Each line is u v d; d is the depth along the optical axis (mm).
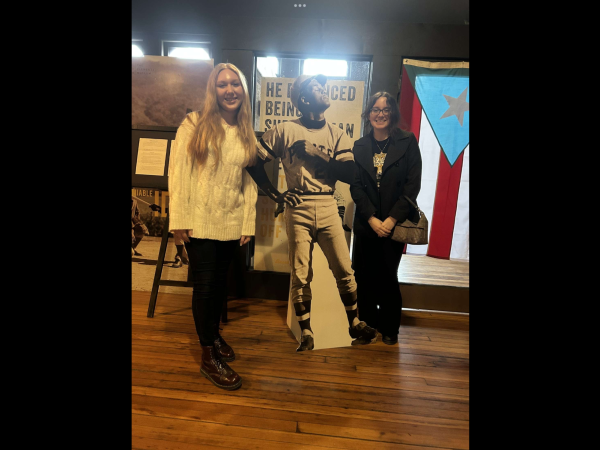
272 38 2797
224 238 1721
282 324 2572
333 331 2273
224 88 1660
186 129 1661
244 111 1752
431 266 4133
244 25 2803
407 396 1761
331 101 2709
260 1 3098
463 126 2832
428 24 2719
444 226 2967
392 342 2344
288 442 1396
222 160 1675
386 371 1994
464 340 2463
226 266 1873
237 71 1687
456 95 2793
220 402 1628
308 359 2092
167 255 3020
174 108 3285
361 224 2328
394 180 2256
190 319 2574
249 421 1507
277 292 3049
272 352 2154
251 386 1772
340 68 3066
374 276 2357
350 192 2438
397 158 2230
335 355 2164
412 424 1549
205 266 1725
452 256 3162
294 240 2256
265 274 3037
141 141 2941
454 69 2758
